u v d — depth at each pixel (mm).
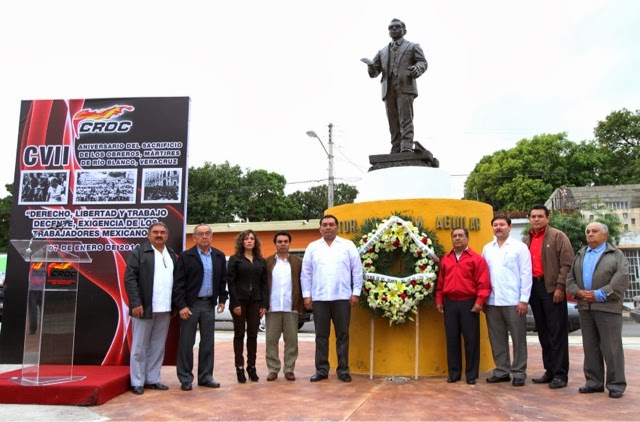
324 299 6312
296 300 6629
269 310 6543
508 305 6035
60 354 5684
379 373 6625
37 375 5492
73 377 5676
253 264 6410
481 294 6016
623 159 34219
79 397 5160
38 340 5562
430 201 6824
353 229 7117
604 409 4844
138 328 5812
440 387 5855
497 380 6125
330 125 24281
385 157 7566
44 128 7297
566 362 5875
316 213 44062
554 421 4422
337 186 44688
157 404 5195
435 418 4531
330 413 4730
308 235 22531
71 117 7289
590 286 5570
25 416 4762
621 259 5480
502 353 6152
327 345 6391
